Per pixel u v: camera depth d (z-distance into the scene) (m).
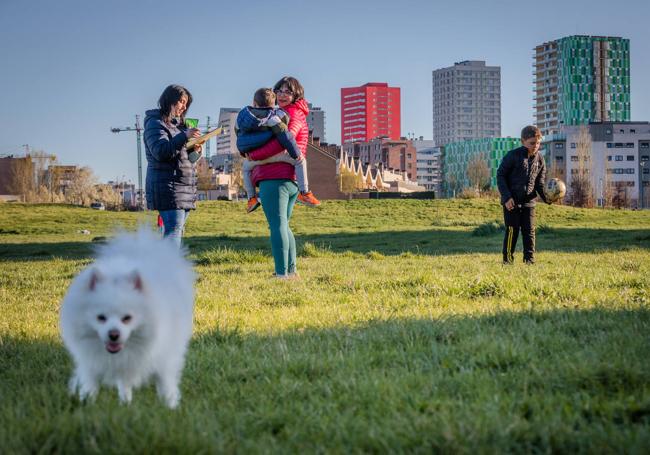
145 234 4.79
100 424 3.46
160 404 4.03
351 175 111.38
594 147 162.88
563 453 3.25
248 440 3.43
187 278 4.88
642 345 5.08
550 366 4.59
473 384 4.33
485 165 165.12
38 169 117.81
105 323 3.85
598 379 4.23
